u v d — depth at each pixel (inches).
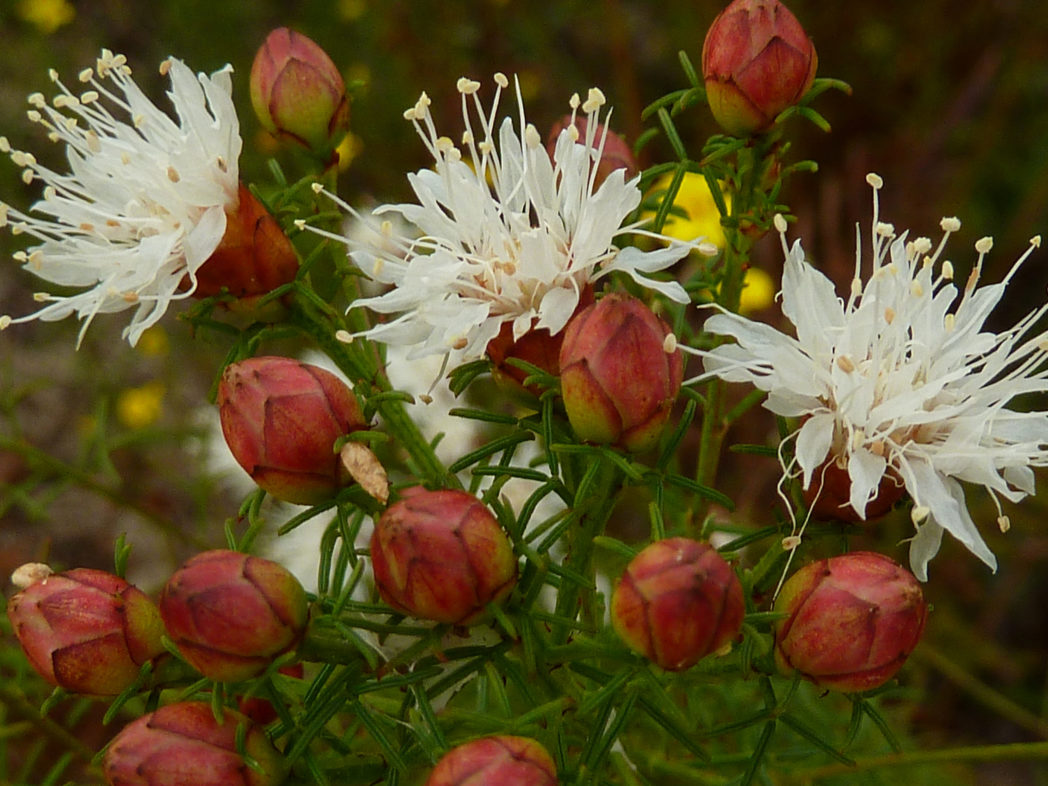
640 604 5.1
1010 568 9.3
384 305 5.5
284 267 5.8
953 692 9.2
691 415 5.5
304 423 5.4
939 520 5.3
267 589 5.3
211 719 5.3
